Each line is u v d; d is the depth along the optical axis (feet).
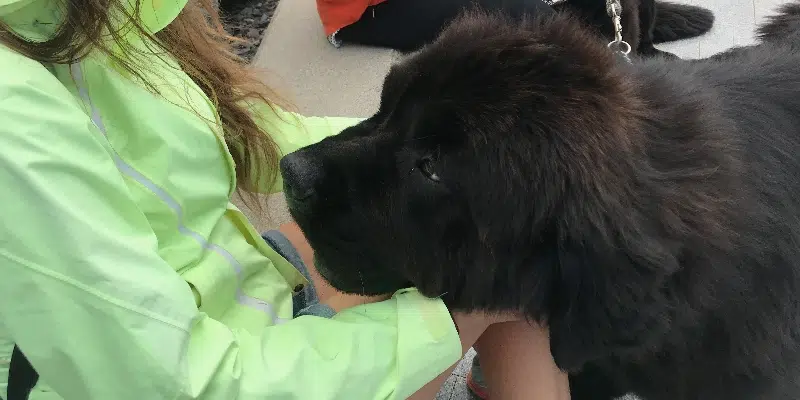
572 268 4.61
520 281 4.93
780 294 5.16
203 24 5.93
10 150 3.53
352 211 5.20
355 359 4.55
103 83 4.63
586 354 4.85
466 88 4.77
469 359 8.27
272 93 6.80
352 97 11.06
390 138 5.19
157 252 4.17
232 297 5.27
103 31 4.47
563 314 4.83
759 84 5.63
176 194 4.82
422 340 4.72
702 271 4.61
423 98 5.01
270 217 8.18
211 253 5.13
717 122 5.00
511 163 4.60
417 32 11.51
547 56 4.74
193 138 5.01
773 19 7.88
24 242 3.56
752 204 4.89
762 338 5.28
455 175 4.79
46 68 4.18
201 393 4.06
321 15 12.01
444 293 5.20
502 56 4.74
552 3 11.00
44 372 3.83
